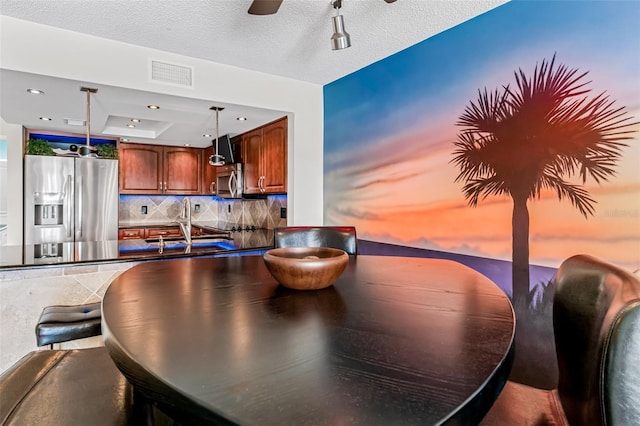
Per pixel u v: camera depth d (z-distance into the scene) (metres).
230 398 0.51
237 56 2.62
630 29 1.51
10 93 2.51
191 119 3.45
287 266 1.11
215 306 0.97
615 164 1.56
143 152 5.02
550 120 1.79
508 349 0.69
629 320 0.64
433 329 0.80
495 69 2.01
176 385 0.54
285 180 3.33
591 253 1.64
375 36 2.33
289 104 3.15
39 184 3.89
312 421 0.46
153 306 0.96
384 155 2.74
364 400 0.50
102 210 4.28
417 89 2.46
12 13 1.98
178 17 2.04
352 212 3.07
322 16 2.04
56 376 1.02
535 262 1.85
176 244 2.91
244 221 4.86
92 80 2.26
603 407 0.66
